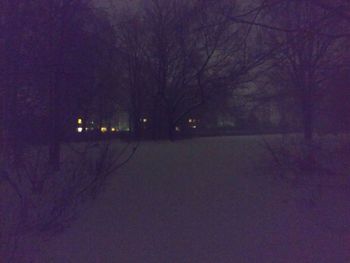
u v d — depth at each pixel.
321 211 8.09
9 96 7.18
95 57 10.45
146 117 32.59
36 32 7.78
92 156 9.84
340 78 11.50
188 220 7.48
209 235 6.54
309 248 5.79
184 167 14.88
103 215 7.80
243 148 21.75
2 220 5.97
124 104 28.55
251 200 9.16
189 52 24.11
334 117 12.96
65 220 7.00
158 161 16.47
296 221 7.34
